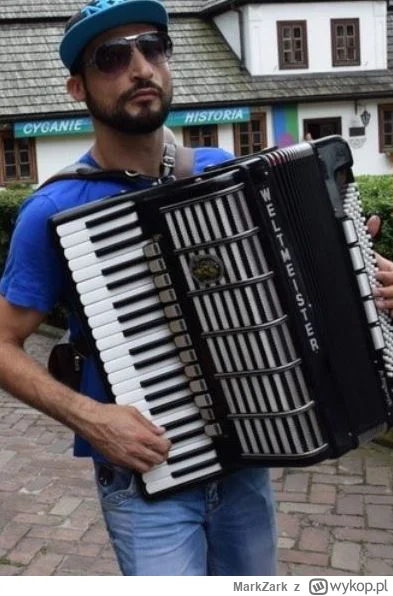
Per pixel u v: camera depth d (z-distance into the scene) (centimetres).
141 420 203
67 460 495
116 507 217
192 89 2020
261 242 193
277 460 205
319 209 205
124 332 203
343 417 206
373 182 646
